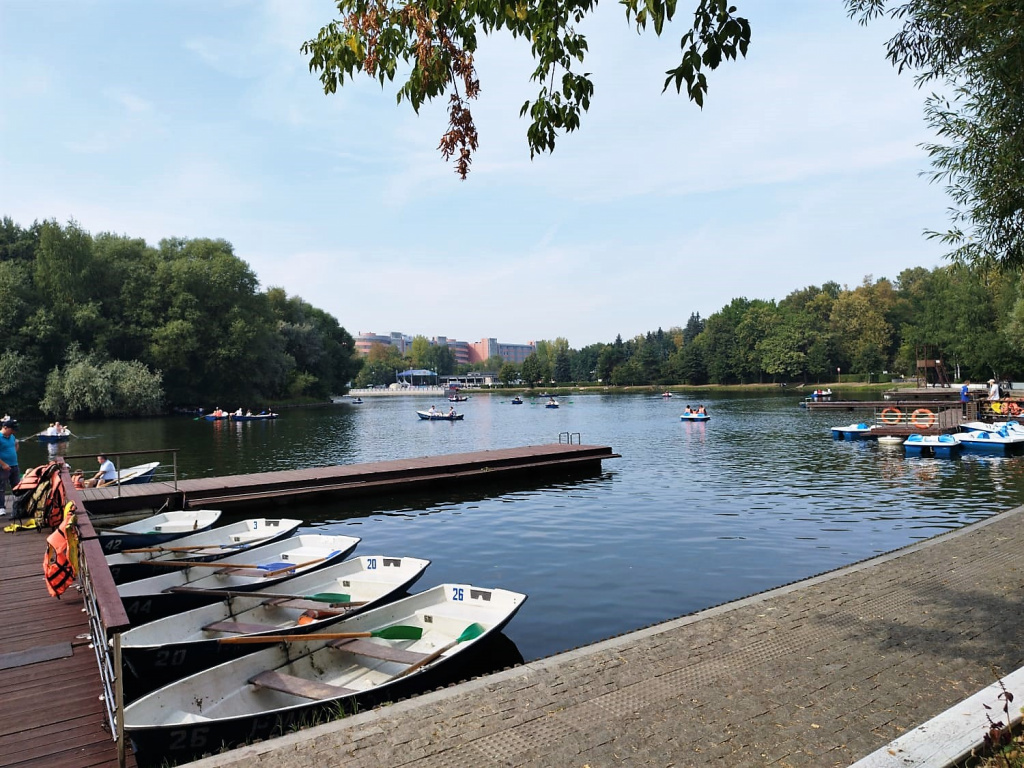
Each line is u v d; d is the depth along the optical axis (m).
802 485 19.16
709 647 5.71
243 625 7.26
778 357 101.19
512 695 4.86
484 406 79.88
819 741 4.18
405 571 9.24
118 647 4.07
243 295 63.97
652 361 125.50
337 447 32.97
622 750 4.10
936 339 66.25
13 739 4.63
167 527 12.56
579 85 5.15
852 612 6.50
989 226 6.91
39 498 11.20
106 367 50.22
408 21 5.18
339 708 5.15
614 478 20.84
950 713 3.94
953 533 9.59
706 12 4.18
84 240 54.25
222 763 3.98
